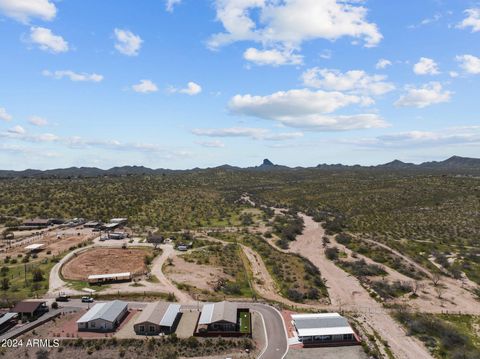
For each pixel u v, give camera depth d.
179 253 143.12
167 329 80.38
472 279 126.00
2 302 94.44
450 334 86.19
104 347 74.88
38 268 118.62
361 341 80.31
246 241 165.62
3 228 178.50
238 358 73.19
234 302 96.69
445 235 177.50
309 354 75.19
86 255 137.88
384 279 125.00
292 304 102.00
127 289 105.50
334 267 138.12
